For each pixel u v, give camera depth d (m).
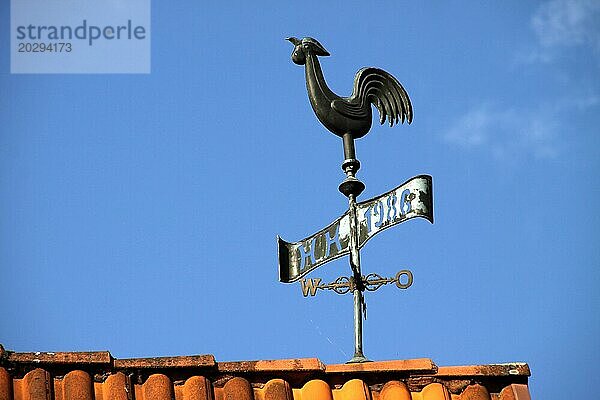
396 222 10.42
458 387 9.98
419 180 10.49
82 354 9.80
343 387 10.01
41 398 9.48
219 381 9.95
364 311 10.34
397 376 10.02
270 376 9.98
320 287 10.47
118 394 9.64
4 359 9.64
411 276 10.36
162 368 9.87
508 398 9.89
